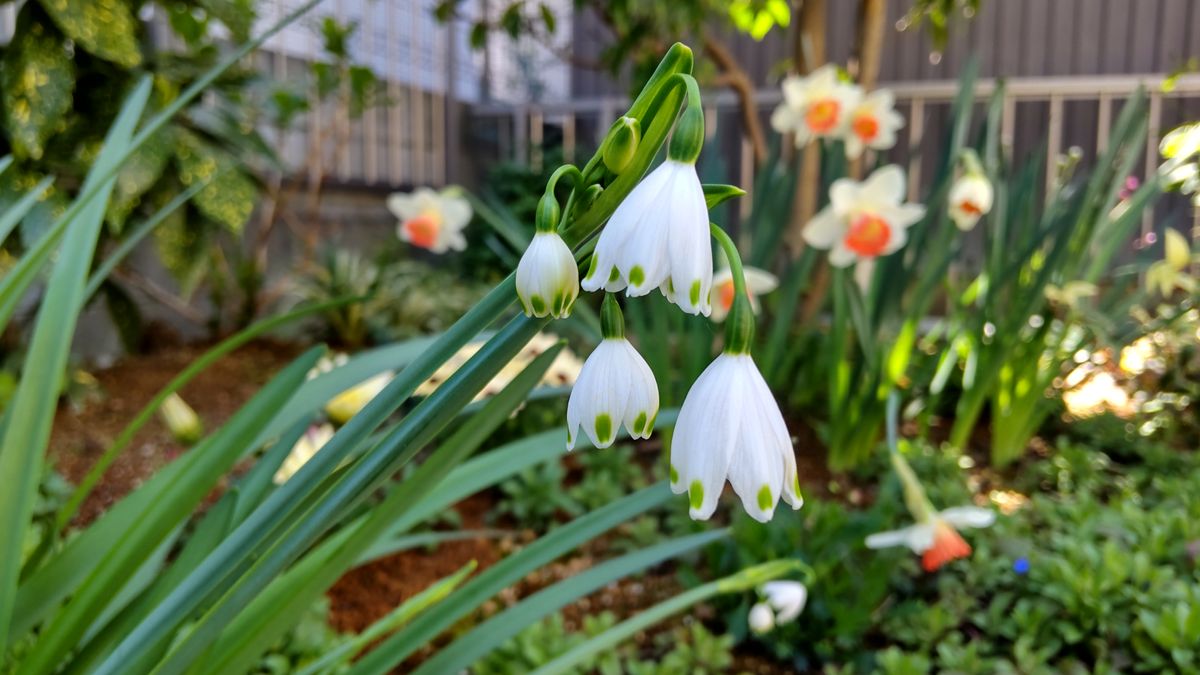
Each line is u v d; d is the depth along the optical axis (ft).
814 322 2.17
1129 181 2.90
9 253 1.85
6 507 0.56
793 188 1.99
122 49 1.82
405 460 0.42
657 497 0.82
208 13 2.15
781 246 2.38
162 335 2.72
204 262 2.12
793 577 1.27
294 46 3.50
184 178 1.97
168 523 0.60
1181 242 1.93
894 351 1.86
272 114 2.88
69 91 1.78
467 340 0.42
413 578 1.45
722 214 1.95
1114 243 2.04
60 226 0.60
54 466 1.65
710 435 0.39
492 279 3.76
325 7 3.59
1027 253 1.79
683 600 0.83
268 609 0.64
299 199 3.53
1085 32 4.04
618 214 0.37
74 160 1.87
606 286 0.37
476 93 4.91
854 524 1.31
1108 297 2.12
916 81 4.23
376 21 3.93
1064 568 1.24
